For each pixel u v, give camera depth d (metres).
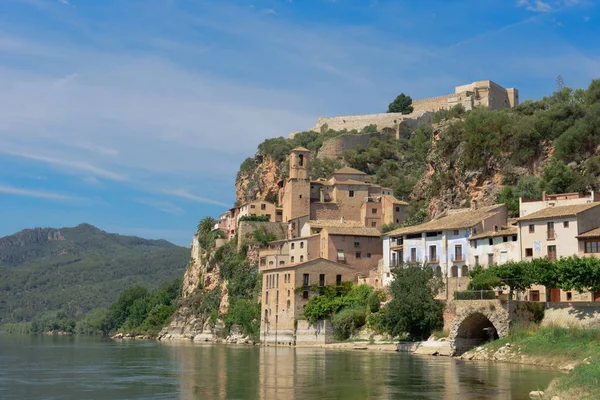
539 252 111.25
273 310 153.38
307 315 143.25
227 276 195.25
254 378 78.06
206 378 79.44
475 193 168.75
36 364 105.50
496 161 168.12
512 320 93.50
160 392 68.31
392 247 147.25
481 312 96.50
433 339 109.88
